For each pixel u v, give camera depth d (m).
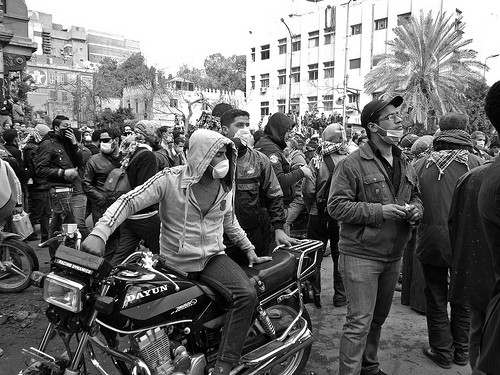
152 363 2.42
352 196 3.01
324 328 4.26
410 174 3.19
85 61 91.06
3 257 5.02
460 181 2.73
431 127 27.91
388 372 3.45
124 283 2.37
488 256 2.50
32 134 7.57
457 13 35.59
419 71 29.48
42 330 4.05
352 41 40.75
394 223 2.97
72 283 2.12
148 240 4.27
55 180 6.35
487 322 1.88
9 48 12.72
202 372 2.58
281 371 3.30
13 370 3.38
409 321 4.44
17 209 5.07
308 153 8.84
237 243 3.10
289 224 5.53
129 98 56.59
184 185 2.60
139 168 4.26
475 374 2.02
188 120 40.94
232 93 54.88
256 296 2.65
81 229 6.40
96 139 8.39
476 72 29.88
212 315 2.68
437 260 3.46
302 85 46.09
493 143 9.15
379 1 38.31
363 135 7.54
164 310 2.45
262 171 3.69
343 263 3.07
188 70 58.59
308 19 45.25
